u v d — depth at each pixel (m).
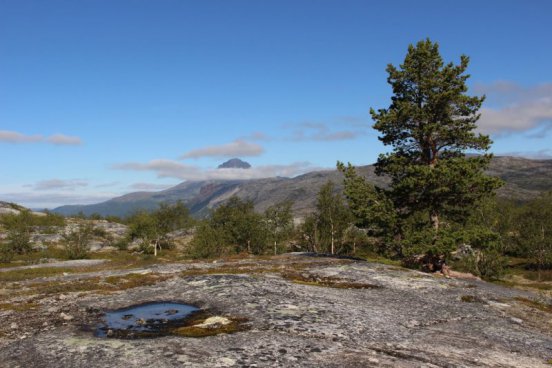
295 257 46.47
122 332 14.66
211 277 26.45
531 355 13.40
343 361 11.28
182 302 20.25
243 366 10.62
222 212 85.00
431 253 33.22
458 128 35.09
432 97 34.25
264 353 11.71
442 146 36.34
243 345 12.47
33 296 23.02
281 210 81.88
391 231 35.94
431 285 27.02
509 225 71.75
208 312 17.83
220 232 70.19
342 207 77.38
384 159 38.06
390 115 35.41
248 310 17.42
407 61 35.94
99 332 14.75
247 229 75.88
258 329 14.50
